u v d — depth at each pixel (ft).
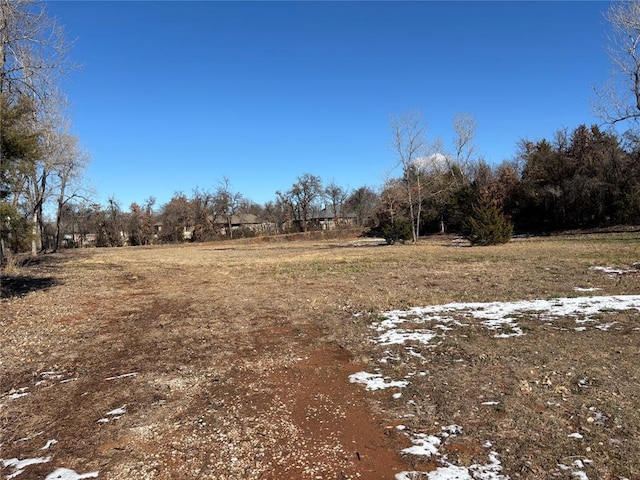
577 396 14.12
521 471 10.34
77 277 55.67
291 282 46.01
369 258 70.38
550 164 129.59
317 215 260.42
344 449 11.91
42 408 15.61
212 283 48.26
